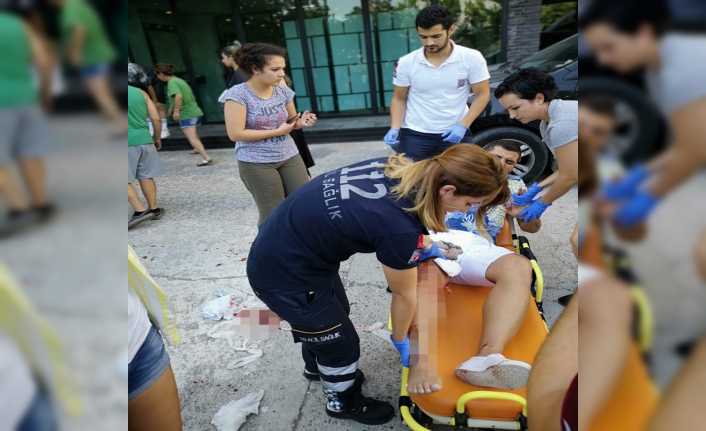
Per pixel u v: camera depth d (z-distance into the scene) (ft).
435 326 5.21
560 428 2.01
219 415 5.93
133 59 23.79
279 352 7.04
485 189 3.99
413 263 4.25
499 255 6.26
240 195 14.19
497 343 5.24
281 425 5.80
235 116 7.70
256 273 4.60
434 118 8.97
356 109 24.03
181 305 8.53
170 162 19.04
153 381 3.63
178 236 11.60
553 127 5.92
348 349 5.02
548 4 19.95
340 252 4.36
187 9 22.84
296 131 9.45
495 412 4.61
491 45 21.34
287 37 23.04
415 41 22.03
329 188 4.31
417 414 5.06
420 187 3.99
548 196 6.66
